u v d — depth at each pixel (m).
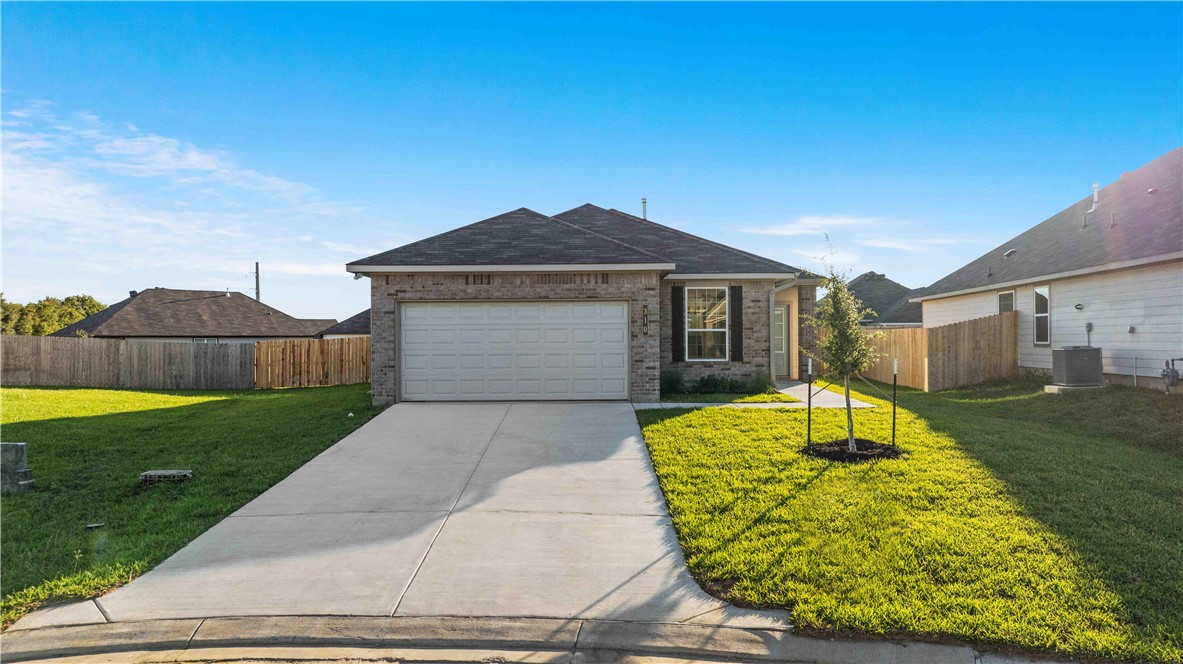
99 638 3.92
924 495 6.26
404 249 13.02
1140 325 13.77
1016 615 3.96
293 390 18.80
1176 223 13.62
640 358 12.56
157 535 5.56
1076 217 18.83
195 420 11.58
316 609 4.23
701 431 9.48
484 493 6.80
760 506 5.99
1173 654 3.55
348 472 7.69
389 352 12.42
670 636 3.91
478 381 12.51
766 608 4.20
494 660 3.75
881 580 4.45
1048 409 12.82
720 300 15.52
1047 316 16.77
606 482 7.16
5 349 19.27
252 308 33.94
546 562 4.98
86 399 14.93
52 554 5.14
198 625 4.05
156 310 30.42
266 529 5.75
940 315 23.00
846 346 8.13
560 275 12.49
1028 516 5.67
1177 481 6.94
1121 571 4.55
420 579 4.68
